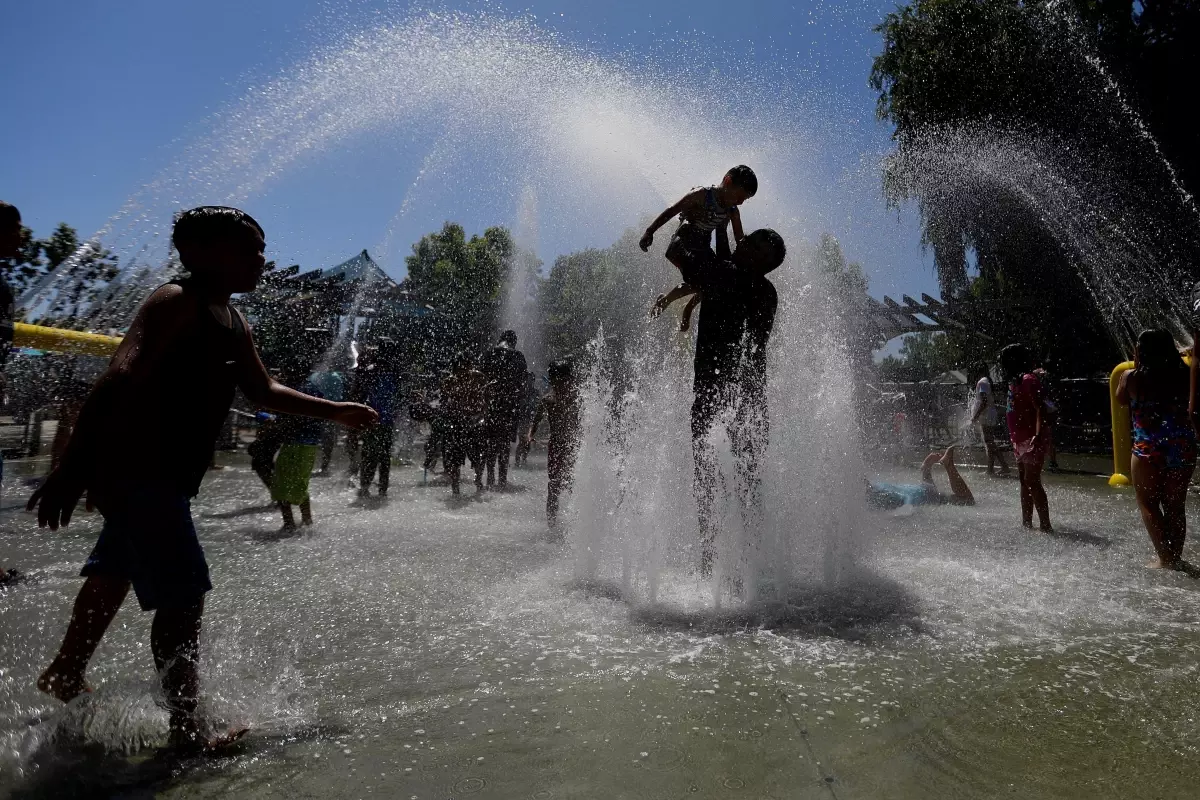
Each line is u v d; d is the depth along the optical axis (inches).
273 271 410.3
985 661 111.0
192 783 75.9
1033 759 81.1
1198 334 180.7
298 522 235.5
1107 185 738.2
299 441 223.9
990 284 843.4
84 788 74.6
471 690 98.7
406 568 169.3
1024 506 234.4
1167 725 89.7
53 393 244.5
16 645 112.2
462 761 80.0
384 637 119.6
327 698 96.0
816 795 73.7
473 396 340.5
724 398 161.8
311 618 129.4
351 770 78.4
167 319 86.4
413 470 427.2
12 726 86.0
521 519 248.8
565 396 228.7
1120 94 744.3
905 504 272.4
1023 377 233.6
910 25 796.0
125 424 85.7
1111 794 74.1
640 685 100.7
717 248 179.8
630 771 78.1
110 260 217.9
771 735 86.3
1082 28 751.7
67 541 189.9
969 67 764.0
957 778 77.0
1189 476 177.0
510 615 131.8
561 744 83.8
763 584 145.4
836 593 146.1
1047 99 754.8
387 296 523.2
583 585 152.6
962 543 204.5
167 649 87.2
